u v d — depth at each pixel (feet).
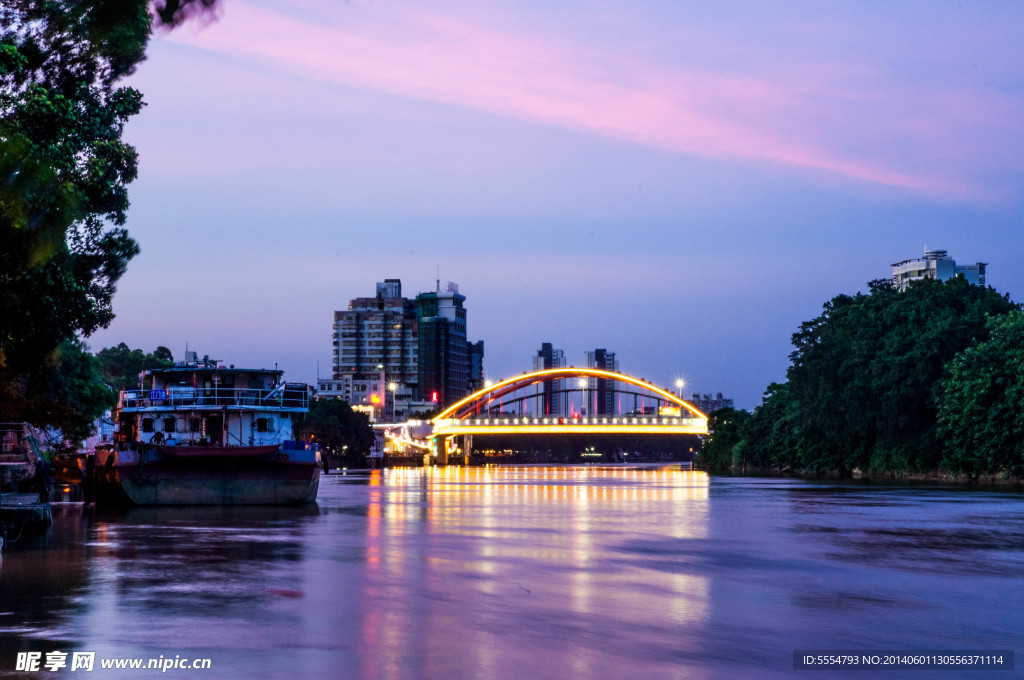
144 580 113.39
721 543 159.84
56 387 221.87
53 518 203.82
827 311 531.09
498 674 72.84
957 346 415.64
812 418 504.84
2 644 80.18
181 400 253.44
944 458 423.64
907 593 108.06
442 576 119.03
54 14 66.18
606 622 91.25
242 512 224.53
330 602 100.07
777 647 82.28
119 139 157.89
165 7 48.88
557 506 262.88
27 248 110.32
